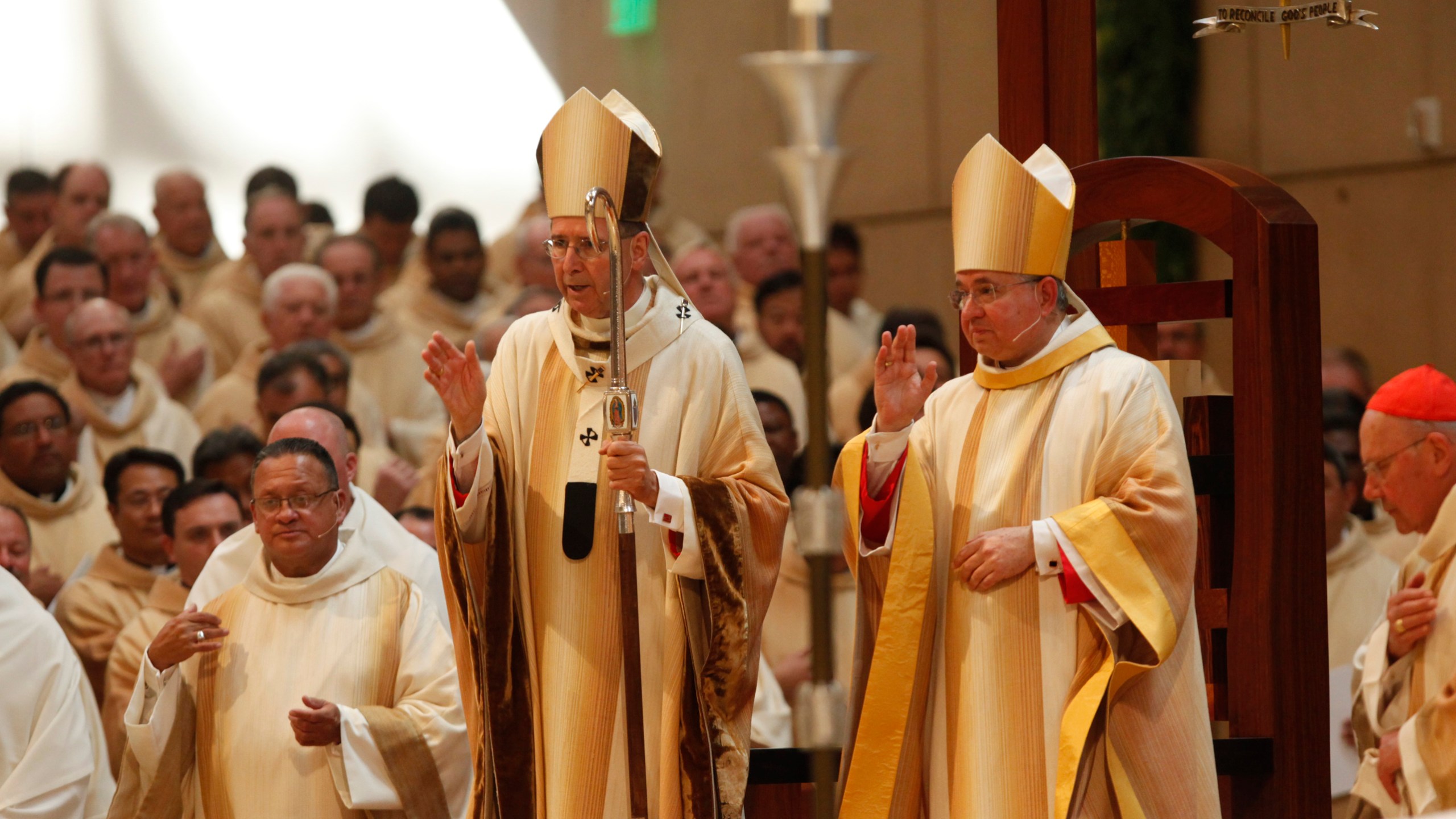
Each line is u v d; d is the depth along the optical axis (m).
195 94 33.25
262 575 16.59
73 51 32.81
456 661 13.36
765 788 14.66
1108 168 15.46
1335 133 32.88
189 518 20.86
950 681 13.14
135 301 30.31
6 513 22.72
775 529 13.05
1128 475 12.63
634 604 11.86
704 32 35.47
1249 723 14.33
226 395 29.45
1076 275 16.55
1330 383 27.66
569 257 12.85
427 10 34.66
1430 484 17.33
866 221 35.56
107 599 23.30
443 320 30.92
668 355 13.38
